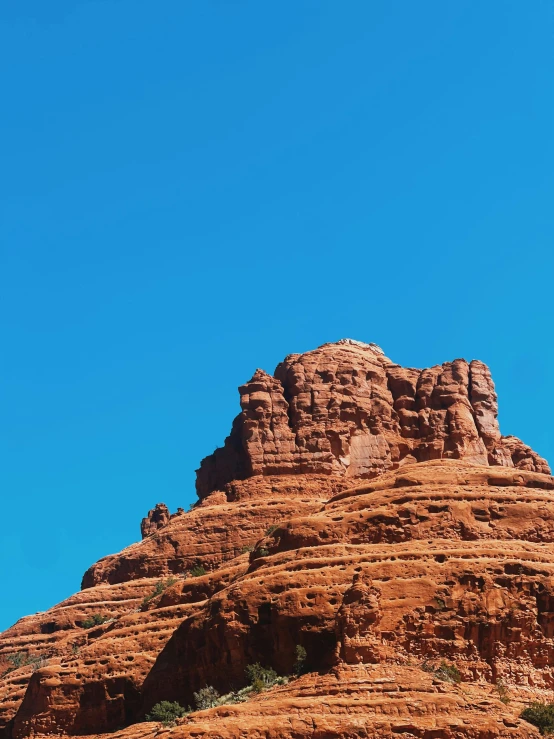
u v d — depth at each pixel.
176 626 130.75
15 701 140.75
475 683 108.75
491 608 111.75
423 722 99.25
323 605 112.50
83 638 149.38
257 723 98.31
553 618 112.50
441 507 122.50
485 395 184.00
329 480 173.25
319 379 180.38
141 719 120.62
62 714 126.38
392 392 183.62
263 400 179.12
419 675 106.12
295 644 111.94
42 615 170.62
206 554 166.75
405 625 110.25
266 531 160.12
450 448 177.88
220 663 115.25
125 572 172.25
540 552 117.94
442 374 184.62
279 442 176.38
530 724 101.81
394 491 126.38
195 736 97.38
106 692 126.06
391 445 177.62
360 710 100.25
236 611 115.62
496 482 129.00
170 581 161.12
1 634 170.00
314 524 122.31
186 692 119.00
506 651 110.88
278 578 115.62
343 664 106.75
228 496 174.25
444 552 115.75
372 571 113.44
